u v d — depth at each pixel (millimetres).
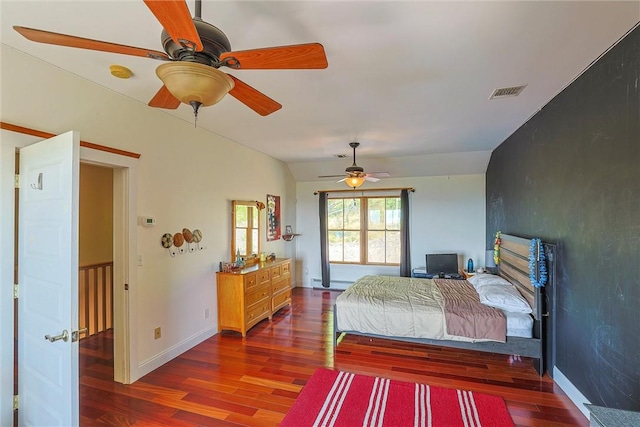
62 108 2285
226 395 2637
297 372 3029
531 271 2992
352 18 1657
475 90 2664
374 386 2762
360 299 3619
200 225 3771
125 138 2781
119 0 1530
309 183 6863
